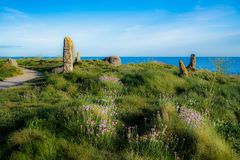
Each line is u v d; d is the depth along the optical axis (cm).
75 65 3155
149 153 483
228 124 727
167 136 554
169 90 1316
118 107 821
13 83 1830
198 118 650
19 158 422
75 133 547
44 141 473
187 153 504
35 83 1689
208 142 525
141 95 1226
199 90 1255
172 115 680
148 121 665
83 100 800
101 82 1359
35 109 793
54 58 5838
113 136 539
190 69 2577
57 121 605
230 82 1803
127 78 1523
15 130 566
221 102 1010
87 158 431
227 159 488
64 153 448
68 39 1827
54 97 1138
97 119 588
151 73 1554
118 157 452
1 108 873
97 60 4134
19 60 5453
